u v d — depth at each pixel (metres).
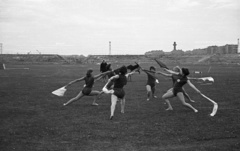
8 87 21.80
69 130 8.99
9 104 13.82
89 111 12.06
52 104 13.85
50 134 8.55
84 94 12.96
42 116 11.05
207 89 20.30
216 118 10.59
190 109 12.47
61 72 43.41
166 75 11.80
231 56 102.19
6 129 9.09
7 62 94.62
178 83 11.48
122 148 7.33
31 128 9.22
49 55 108.38
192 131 8.83
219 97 16.08
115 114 11.43
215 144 7.61
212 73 39.56
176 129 9.07
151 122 10.02
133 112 11.83
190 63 93.12
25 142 7.79
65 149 7.24
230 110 12.12
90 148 7.33
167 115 11.19
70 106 13.30
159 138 8.16
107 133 8.65
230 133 8.59
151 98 15.97
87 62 101.62
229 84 23.97
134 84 24.67
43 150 7.16
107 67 18.52
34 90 19.81
